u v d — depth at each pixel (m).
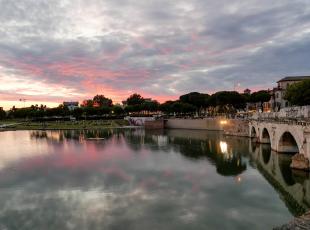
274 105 170.12
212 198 43.78
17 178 57.19
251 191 46.56
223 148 90.81
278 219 36.03
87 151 90.69
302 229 22.55
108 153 86.06
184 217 37.19
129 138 128.38
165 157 77.69
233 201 42.34
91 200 43.88
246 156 75.56
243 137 119.56
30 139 129.38
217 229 33.75
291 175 52.72
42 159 77.56
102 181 54.09
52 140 124.06
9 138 135.25
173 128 186.12
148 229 34.12
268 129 81.69
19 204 42.66
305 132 51.88
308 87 105.56
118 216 37.84
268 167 59.69
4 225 35.81
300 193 45.09
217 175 56.88
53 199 44.59
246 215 37.38
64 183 53.12
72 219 37.19
